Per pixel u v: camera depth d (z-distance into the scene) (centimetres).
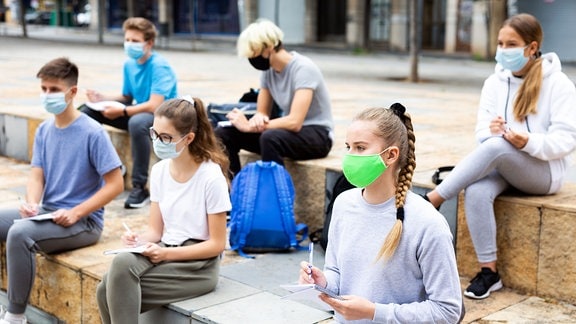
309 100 515
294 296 258
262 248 472
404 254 254
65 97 445
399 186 257
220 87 1118
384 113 256
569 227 386
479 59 2298
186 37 3312
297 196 525
